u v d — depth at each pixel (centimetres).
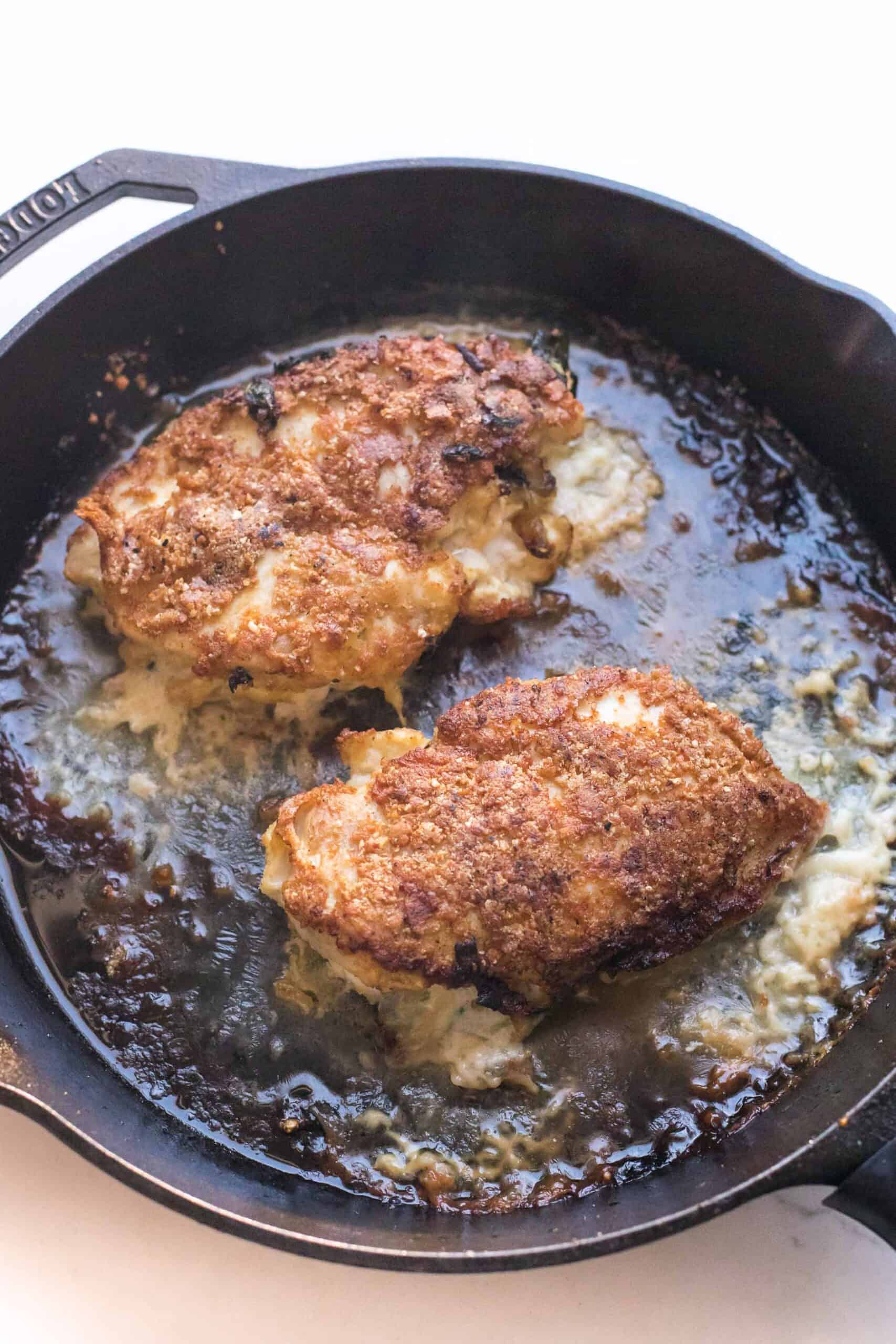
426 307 61
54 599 57
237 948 54
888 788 55
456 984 50
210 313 59
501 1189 51
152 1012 53
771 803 51
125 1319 51
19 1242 52
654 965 52
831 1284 52
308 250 58
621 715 52
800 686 56
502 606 56
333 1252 47
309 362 57
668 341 60
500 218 58
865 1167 46
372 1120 52
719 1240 52
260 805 55
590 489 59
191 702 56
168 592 54
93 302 56
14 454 57
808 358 57
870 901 54
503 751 51
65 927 54
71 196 55
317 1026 53
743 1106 52
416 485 54
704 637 57
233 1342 51
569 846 50
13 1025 50
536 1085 52
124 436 59
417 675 56
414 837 50
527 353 58
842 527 58
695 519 58
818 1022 53
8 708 56
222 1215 47
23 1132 53
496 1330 51
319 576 53
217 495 55
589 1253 46
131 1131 50
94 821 55
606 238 58
